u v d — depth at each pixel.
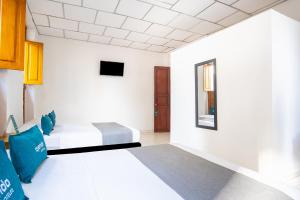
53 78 5.69
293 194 1.14
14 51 2.39
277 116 2.56
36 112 5.45
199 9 4.01
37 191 1.20
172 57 4.62
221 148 3.26
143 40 5.93
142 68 6.89
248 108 2.82
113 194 1.17
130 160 1.82
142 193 1.18
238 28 2.97
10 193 0.93
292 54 2.77
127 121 6.63
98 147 3.15
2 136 2.62
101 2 3.77
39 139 1.70
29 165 1.37
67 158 1.87
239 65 2.95
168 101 7.11
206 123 3.60
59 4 3.86
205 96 3.85
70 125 4.11
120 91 6.54
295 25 2.85
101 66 6.14
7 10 2.32
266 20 2.58
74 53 5.93
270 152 2.54
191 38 5.74
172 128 4.57
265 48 2.59
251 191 1.18
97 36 5.62
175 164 1.71
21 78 3.69
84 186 1.27
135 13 4.21
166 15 4.29
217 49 3.34
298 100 2.85
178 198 1.12
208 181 1.34
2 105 2.86
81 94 6.02
